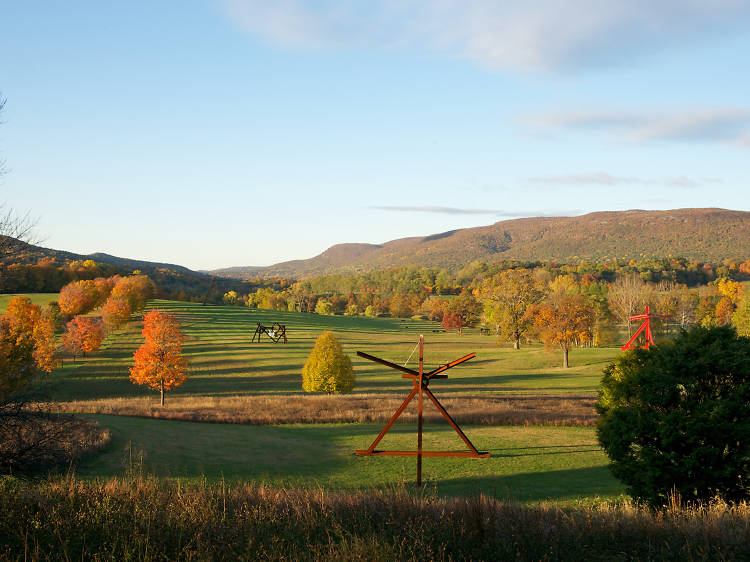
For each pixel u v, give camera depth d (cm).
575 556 652
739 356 1355
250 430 3619
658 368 1452
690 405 1388
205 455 2819
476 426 3838
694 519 805
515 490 2041
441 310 19412
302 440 3297
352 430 3647
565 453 2908
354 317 18625
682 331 1513
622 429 1441
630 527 755
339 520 786
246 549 618
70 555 589
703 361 1368
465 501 880
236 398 5153
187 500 811
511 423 3906
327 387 6281
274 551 627
